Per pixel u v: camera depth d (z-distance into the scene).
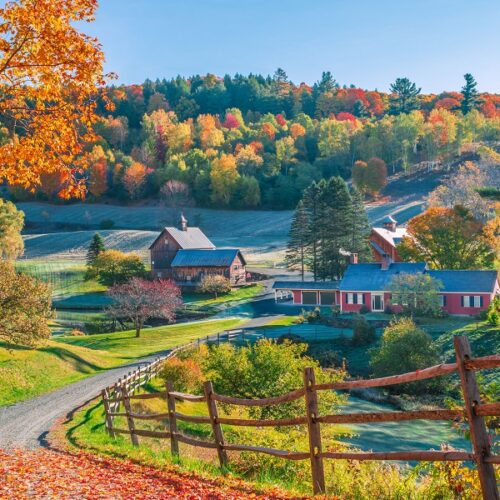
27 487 9.73
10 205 100.25
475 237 77.00
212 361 31.50
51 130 15.07
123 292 69.62
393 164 185.62
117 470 11.88
